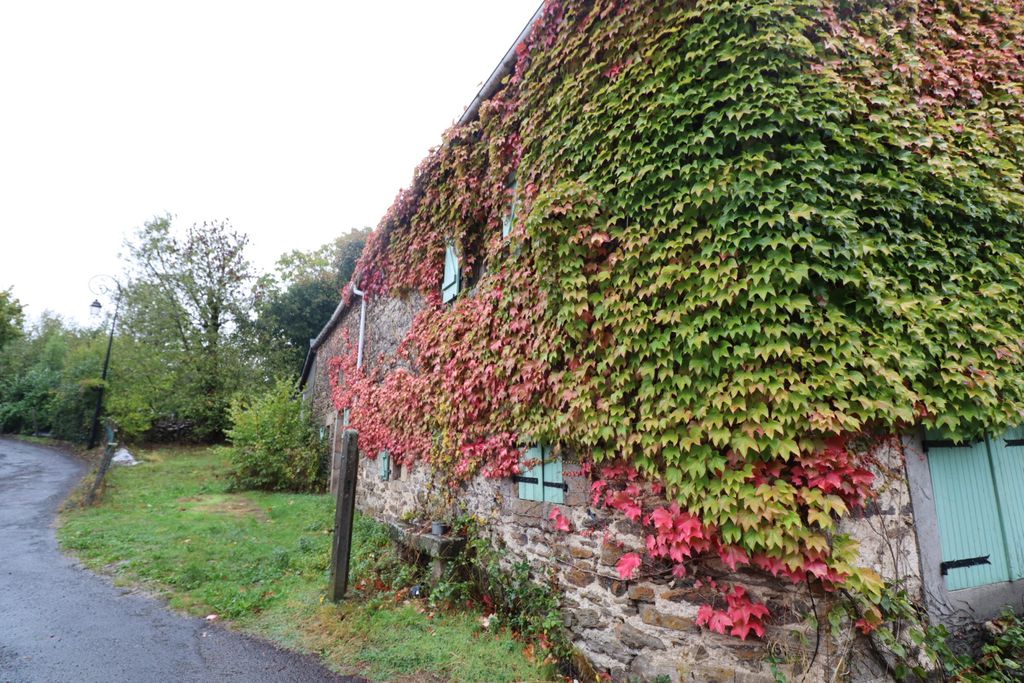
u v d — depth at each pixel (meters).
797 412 2.85
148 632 4.07
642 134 3.62
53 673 3.38
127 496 10.08
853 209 3.27
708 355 3.12
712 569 3.03
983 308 3.47
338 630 3.99
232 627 4.18
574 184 3.79
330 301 24.22
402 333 8.02
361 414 9.52
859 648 2.79
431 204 7.06
